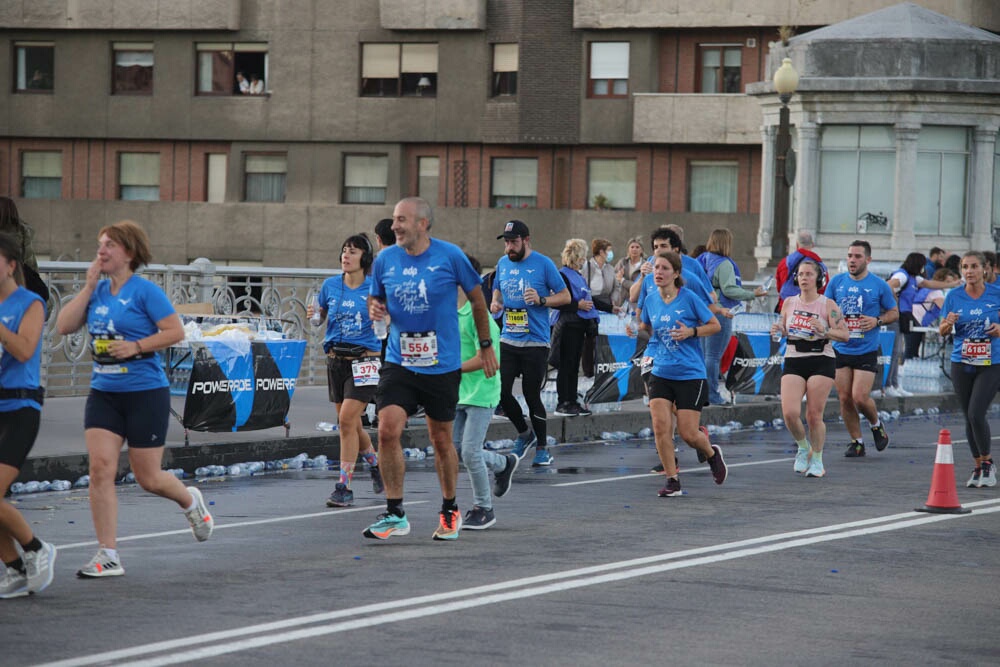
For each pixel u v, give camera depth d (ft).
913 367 148.36
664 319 71.31
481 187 272.72
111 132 280.51
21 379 45.57
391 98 271.49
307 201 275.80
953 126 176.04
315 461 84.99
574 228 266.57
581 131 265.54
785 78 152.56
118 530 59.77
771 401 118.01
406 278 55.52
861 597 46.98
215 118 277.03
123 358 48.85
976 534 59.82
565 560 52.90
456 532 57.72
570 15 264.72
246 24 275.18
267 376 83.20
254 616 42.83
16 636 40.04
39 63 283.79
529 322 83.35
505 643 39.75
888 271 171.83
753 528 61.00
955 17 245.65
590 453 92.99
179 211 279.28
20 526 45.27
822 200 178.29
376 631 41.01
